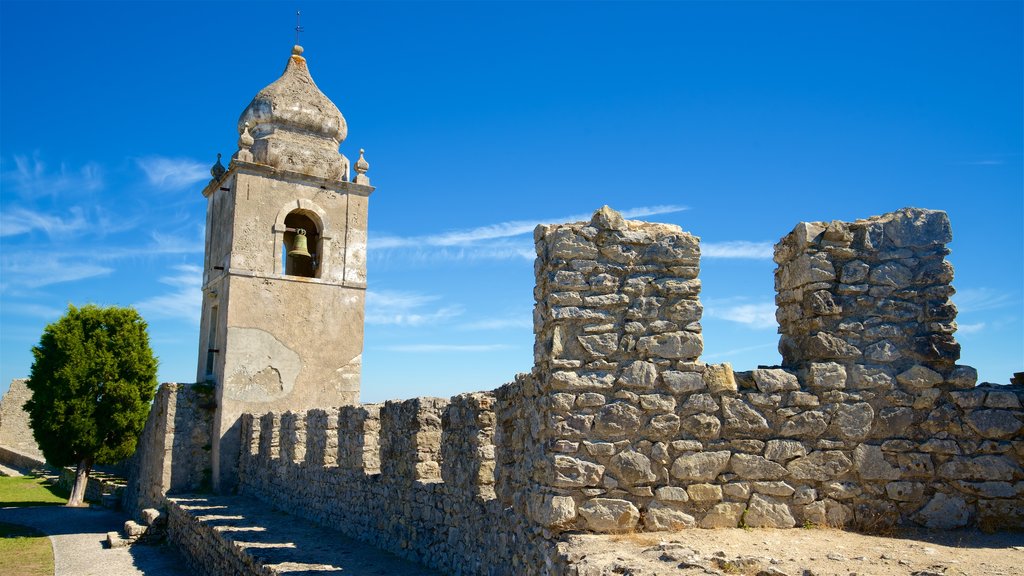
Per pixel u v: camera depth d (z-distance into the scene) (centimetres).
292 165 2242
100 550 1797
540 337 764
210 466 2069
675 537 666
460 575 938
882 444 735
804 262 770
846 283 763
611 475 698
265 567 1061
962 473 734
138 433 2719
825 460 727
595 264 732
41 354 2716
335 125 2361
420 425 1123
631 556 609
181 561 1670
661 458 707
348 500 1361
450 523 991
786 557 600
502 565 820
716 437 720
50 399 2633
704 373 729
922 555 612
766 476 719
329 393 2186
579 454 700
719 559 577
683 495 704
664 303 736
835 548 634
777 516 712
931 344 754
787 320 811
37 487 3198
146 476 2189
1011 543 666
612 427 704
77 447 2634
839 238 772
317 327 2206
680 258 746
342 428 1423
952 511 725
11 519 2259
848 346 750
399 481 1166
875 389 744
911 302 764
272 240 2186
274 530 1399
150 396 2789
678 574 554
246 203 2164
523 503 775
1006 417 745
